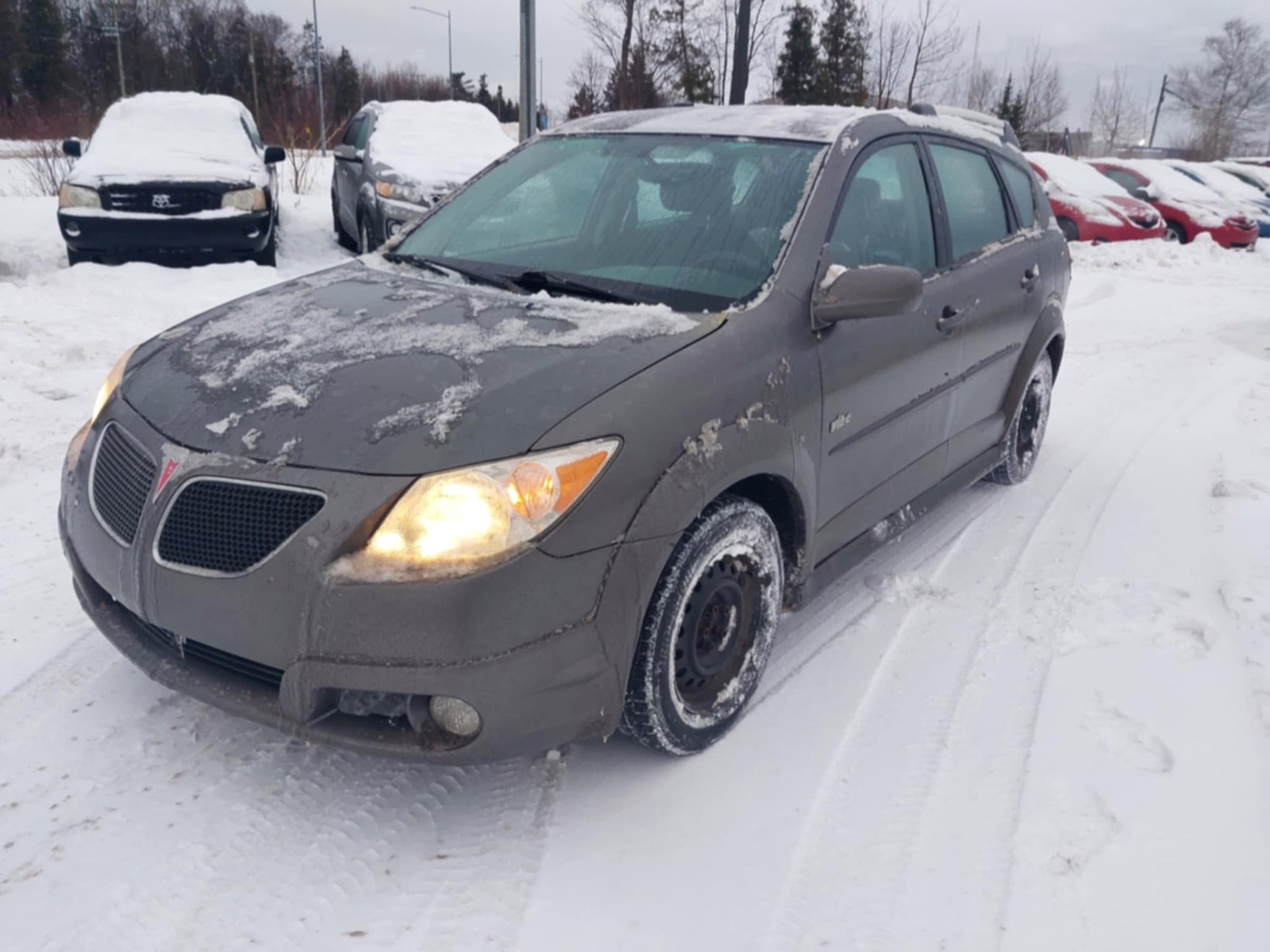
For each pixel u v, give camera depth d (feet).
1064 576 12.75
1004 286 13.80
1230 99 191.21
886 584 12.44
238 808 8.23
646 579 7.79
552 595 7.31
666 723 8.50
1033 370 15.19
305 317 9.66
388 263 11.53
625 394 7.91
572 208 11.41
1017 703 9.90
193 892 7.35
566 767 8.91
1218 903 7.27
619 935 7.09
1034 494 15.99
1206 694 9.85
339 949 6.90
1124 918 7.17
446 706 7.41
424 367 8.25
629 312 9.18
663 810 8.38
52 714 9.30
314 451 7.52
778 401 9.09
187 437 8.00
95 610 8.72
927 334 11.67
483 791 8.58
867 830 8.16
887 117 12.19
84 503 8.68
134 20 150.20
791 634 11.34
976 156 14.20
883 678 10.41
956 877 7.64
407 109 38.32
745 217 10.31
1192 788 8.50
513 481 7.23
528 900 7.39
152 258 30.78
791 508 9.70
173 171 30.55
